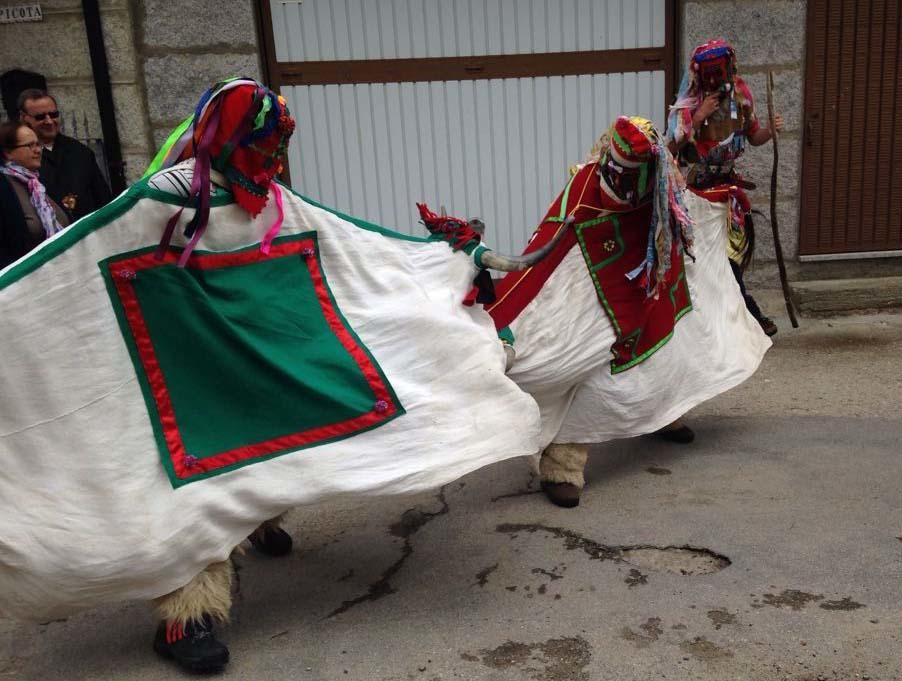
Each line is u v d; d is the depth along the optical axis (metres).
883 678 2.70
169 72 6.53
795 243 7.35
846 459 4.38
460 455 3.05
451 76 6.91
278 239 3.04
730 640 2.94
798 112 7.08
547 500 4.14
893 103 7.13
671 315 4.15
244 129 2.81
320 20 6.68
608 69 7.00
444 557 3.66
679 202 3.80
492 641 3.03
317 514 4.15
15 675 3.00
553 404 4.03
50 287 2.57
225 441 2.81
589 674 2.81
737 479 4.23
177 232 2.77
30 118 5.04
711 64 5.07
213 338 2.79
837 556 3.44
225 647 2.94
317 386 2.91
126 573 2.65
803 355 6.18
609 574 3.43
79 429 2.61
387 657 2.97
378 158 7.00
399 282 3.22
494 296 3.45
